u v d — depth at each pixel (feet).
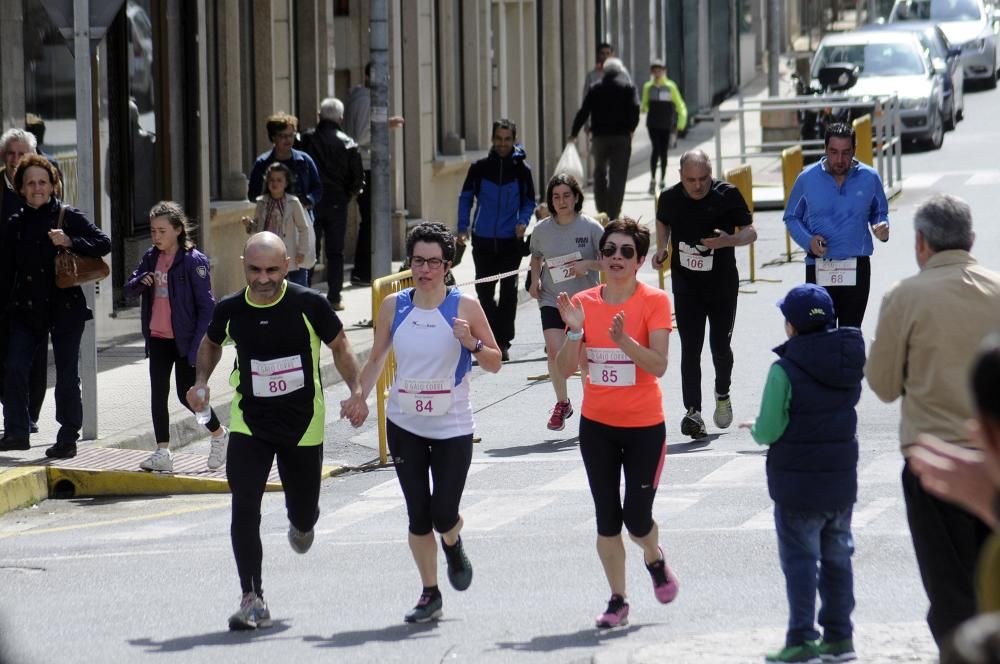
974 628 29.89
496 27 301.63
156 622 88.74
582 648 79.56
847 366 73.20
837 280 139.54
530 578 96.48
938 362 68.03
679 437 139.64
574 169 248.11
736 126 446.19
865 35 372.79
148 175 194.39
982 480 45.01
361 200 225.97
